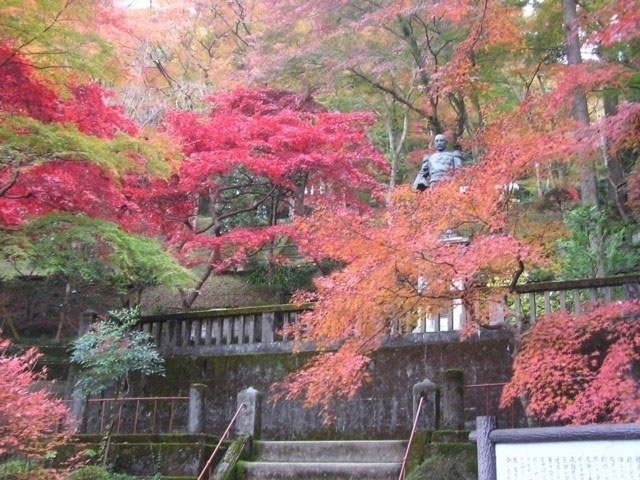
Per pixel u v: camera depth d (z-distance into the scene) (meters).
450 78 13.24
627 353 7.60
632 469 4.15
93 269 14.09
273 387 12.34
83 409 12.55
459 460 8.42
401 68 19.48
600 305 8.59
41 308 18.28
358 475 9.19
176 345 13.95
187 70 23.41
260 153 16.08
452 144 17.95
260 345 13.07
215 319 13.84
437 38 17.73
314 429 11.84
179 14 23.58
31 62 9.92
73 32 9.62
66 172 10.66
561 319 8.43
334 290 8.54
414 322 10.15
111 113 12.27
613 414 7.23
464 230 9.34
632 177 11.60
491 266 8.49
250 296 19.42
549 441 4.45
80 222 10.80
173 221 15.89
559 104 9.98
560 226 9.55
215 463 10.08
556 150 8.45
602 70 10.23
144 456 10.38
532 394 8.10
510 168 8.55
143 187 15.08
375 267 8.17
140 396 13.57
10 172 10.27
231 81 20.98
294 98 19.78
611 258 12.59
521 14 16.27
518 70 17.20
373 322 8.89
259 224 20.97
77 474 9.45
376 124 22.81
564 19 14.95
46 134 9.52
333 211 9.54
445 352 11.40
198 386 11.10
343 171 16.06
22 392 8.66
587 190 14.42
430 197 8.62
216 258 16.03
